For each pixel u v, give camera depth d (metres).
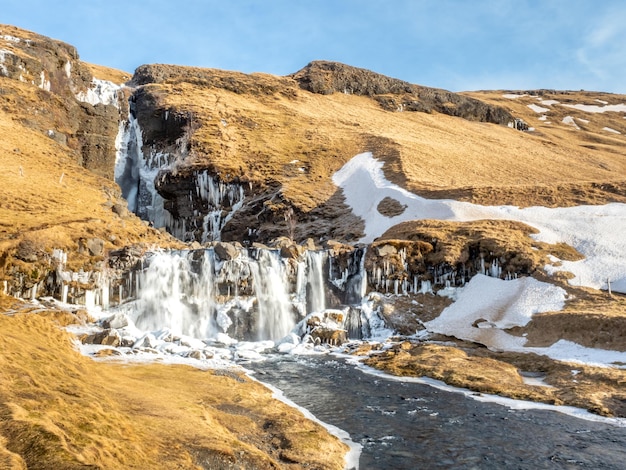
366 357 27.02
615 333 26.25
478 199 50.69
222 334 30.84
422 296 37.16
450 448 14.17
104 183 51.44
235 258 34.53
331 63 113.69
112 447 9.07
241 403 16.02
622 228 41.25
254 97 94.12
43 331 18.23
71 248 30.89
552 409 18.28
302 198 59.59
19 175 42.91
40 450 7.69
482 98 157.38
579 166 80.31
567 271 34.91
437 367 23.81
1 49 61.38
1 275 27.36
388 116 101.00
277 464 11.30
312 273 37.44
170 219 68.25
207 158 67.69
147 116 79.81
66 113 62.88
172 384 17.00
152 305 31.98
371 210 55.12
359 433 15.16
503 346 28.66
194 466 9.77
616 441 15.03
